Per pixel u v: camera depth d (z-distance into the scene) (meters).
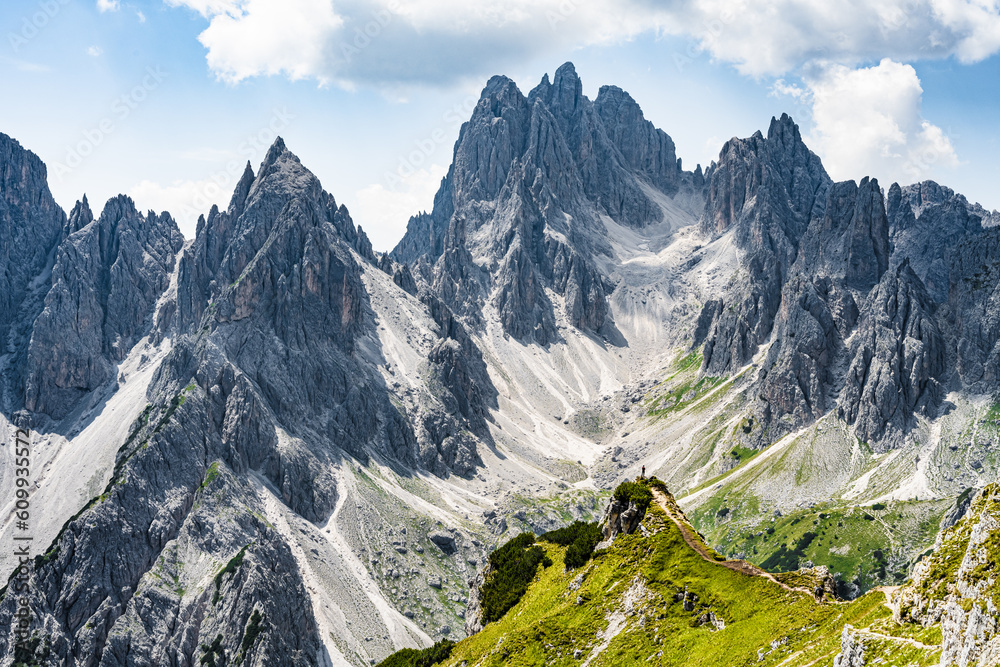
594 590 118.81
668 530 120.06
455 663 129.88
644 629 106.00
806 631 86.25
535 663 110.75
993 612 55.50
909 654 64.19
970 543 63.31
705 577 108.19
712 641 95.81
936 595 67.50
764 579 103.88
